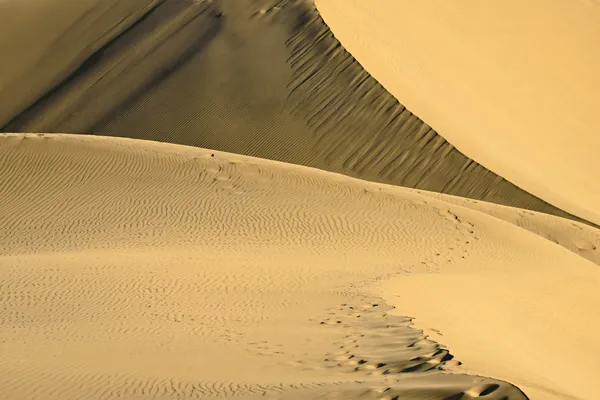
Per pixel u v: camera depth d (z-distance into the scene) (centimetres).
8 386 3569
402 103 12525
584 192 12162
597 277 7812
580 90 15975
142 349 4250
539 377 3769
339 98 12825
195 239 8038
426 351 3766
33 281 6300
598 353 5856
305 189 9275
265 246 7862
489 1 18500
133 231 8300
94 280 6312
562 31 18212
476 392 2873
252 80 13500
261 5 15138
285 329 4659
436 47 15712
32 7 17425
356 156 12144
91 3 17088
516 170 11825
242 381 3519
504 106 14325
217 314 5197
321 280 6388
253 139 12675
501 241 8475
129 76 14475
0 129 14538
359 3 16388
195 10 15650
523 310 6306
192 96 13550
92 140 10244
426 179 11662
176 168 9606
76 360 4019
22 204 9031
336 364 3731
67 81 15125
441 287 6350
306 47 13812
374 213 8856
